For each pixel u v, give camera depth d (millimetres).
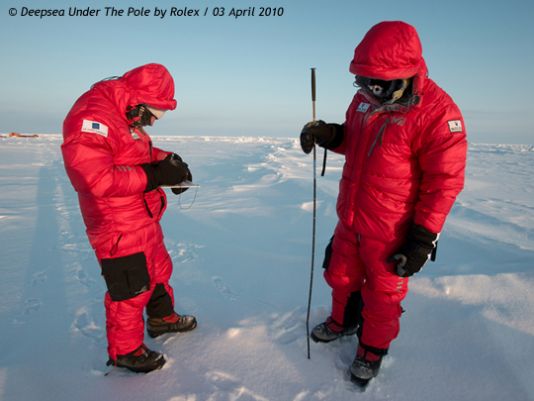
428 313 2271
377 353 1800
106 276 1715
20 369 1922
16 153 17406
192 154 18500
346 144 1896
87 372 1905
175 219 5246
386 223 1672
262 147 24531
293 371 1903
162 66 1712
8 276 3219
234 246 4020
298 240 4219
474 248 3564
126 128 1630
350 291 2045
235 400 1704
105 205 1634
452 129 1479
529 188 8180
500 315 2117
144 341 2172
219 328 2309
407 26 1475
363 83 1637
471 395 1710
